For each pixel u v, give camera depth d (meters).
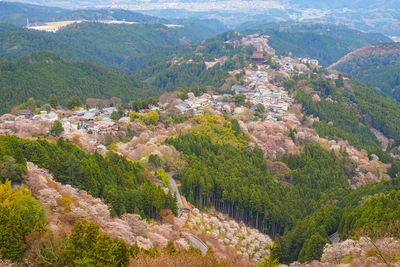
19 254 79.50
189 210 150.88
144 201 136.12
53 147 141.88
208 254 95.12
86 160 138.75
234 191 162.38
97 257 80.12
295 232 140.88
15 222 80.75
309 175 198.25
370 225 121.19
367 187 175.88
